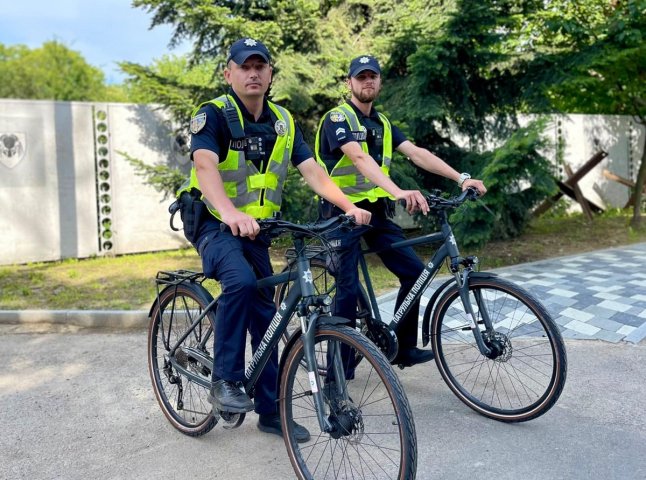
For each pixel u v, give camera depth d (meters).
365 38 8.28
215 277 2.83
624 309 5.16
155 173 8.41
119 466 2.92
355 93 3.60
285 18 7.55
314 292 2.58
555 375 3.07
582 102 10.96
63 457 3.03
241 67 2.79
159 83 8.08
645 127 12.27
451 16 7.10
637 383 3.76
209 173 2.65
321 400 2.46
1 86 28.61
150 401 3.73
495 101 8.16
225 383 2.73
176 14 7.44
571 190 10.53
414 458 2.26
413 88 7.38
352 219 2.58
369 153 3.64
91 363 4.45
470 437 3.11
